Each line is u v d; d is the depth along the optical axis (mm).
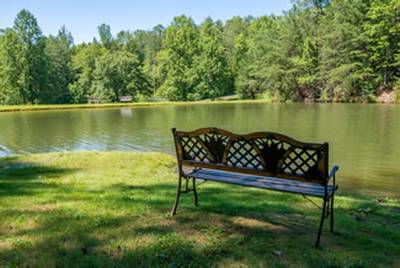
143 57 60156
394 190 6094
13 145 12391
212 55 43469
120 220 3053
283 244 2580
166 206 3535
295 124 16172
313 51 34312
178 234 2727
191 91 44250
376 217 3559
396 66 29391
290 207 3645
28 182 4758
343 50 30328
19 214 3197
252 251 2434
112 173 5672
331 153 9398
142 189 4430
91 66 49656
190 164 3211
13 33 39719
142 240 2600
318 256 2381
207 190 4461
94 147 11742
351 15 30203
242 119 19297
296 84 35344
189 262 2256
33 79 41094
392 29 27953
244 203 3742
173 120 19812
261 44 38531
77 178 5137
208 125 16844
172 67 44062
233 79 46031
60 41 57250
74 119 21656
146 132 14992
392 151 9555
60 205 3521
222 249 2453
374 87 30000
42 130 16328
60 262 2248
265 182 2959
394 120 16578
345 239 2748
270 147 2715
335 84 31234
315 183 2633
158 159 7105
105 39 52438
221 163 3043
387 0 28453
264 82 37219
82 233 2736
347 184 6488
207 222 3039
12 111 29078
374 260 2352
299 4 37781
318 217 3299
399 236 2896
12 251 2395
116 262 2252
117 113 25953
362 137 11969
